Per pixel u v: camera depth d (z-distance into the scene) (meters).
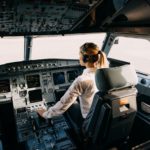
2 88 3.10
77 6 1.62
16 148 3.04
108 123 1.93
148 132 2.63
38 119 2.91
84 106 2.20
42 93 3.28
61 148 2.55
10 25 2.06
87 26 2.66
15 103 3.10
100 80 1.83
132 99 2.00
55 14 1.80
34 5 1.45
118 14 2.28
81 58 2.15
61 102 2.16
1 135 2.95
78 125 2.42
